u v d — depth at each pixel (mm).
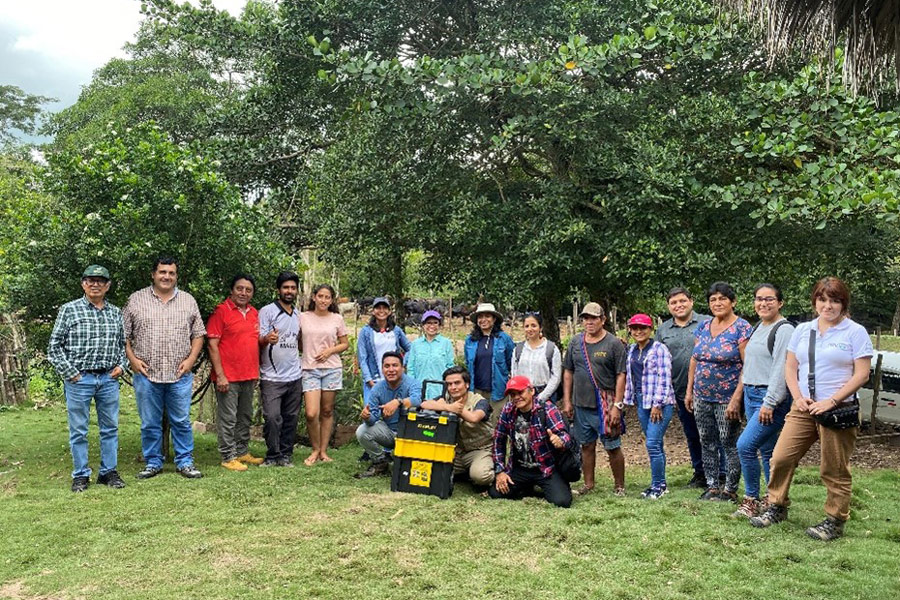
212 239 6918
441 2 9375
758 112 7910
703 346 5625
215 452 7590
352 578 3951
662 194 8305
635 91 9500
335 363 7168
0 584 3896
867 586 3836
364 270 12172
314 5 9023
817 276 9984
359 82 8617
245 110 11930
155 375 6219
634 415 10914
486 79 7520
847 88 5117
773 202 6801
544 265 8766
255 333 6777
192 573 4008
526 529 4840
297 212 12352
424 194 9266
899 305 25453
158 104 18188
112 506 5336
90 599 3674
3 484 6102
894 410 9000
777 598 3711
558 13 9125
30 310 6801
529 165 10867
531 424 5652
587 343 6008
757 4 4859
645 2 8875
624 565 4172
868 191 6129
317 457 7148
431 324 7000
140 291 6289
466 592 3771
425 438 5883
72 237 6570
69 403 5816
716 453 5664
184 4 9039
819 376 4582
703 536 4656
